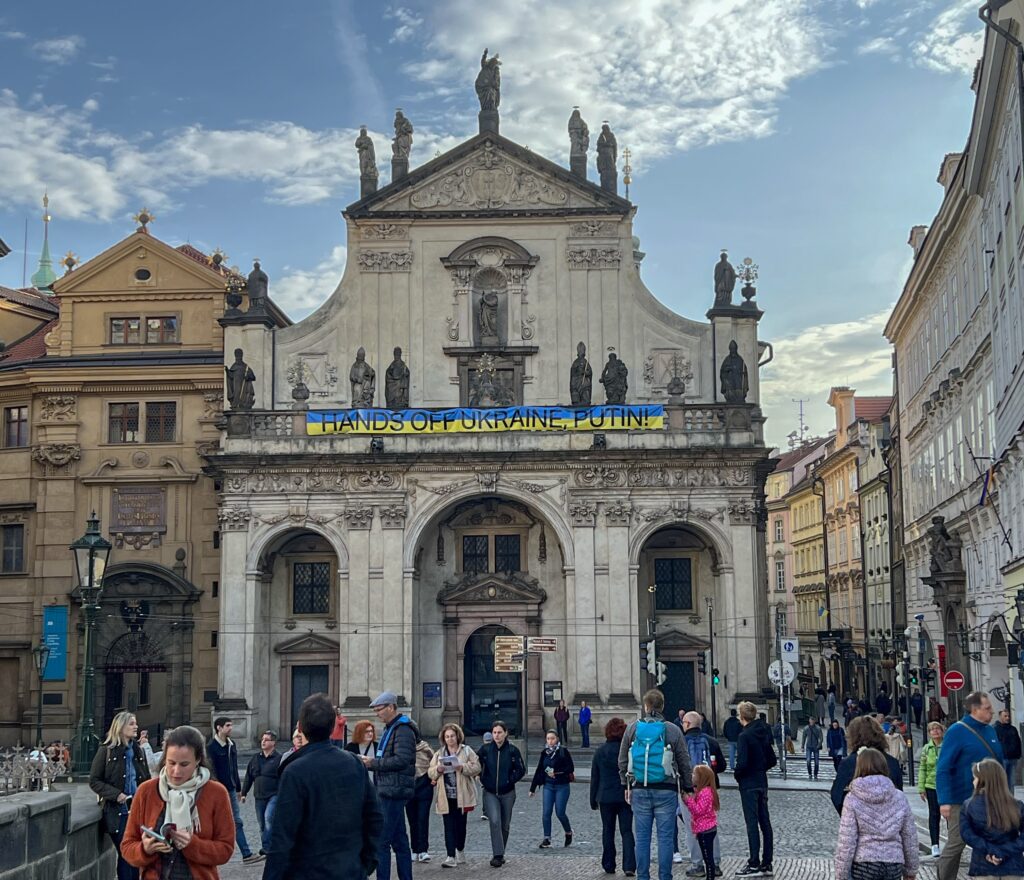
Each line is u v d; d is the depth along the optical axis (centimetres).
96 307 6384
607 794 2173
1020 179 3544
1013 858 1348
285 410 5997
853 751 1590
